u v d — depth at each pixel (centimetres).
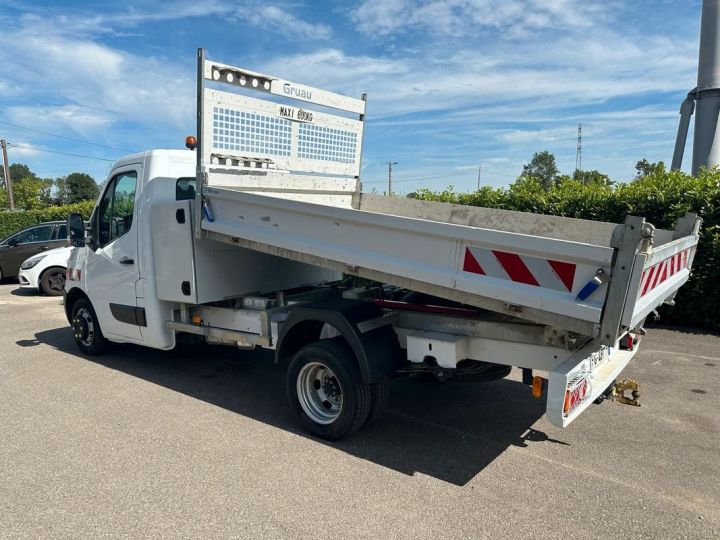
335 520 322
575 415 331
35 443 428
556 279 315
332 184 604
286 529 313
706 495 354
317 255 414
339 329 410
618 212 848
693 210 780
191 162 595
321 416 440
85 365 647
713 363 640
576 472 385
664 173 869
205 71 449
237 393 548
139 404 515
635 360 653
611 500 347
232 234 464
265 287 577
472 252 344
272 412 497
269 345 493
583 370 341
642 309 321
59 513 329
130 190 585
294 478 372
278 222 437
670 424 469
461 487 362
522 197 953
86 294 655
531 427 466
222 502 341
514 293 328
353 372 412
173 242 530
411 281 372
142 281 568
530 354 379
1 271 1434
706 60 1060
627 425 467
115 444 426
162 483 364
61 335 821
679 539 307
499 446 428
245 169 500
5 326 898
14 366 647
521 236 320
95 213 631
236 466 389
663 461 402
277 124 527
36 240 1470
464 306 424
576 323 309
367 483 366
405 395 550
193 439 436
